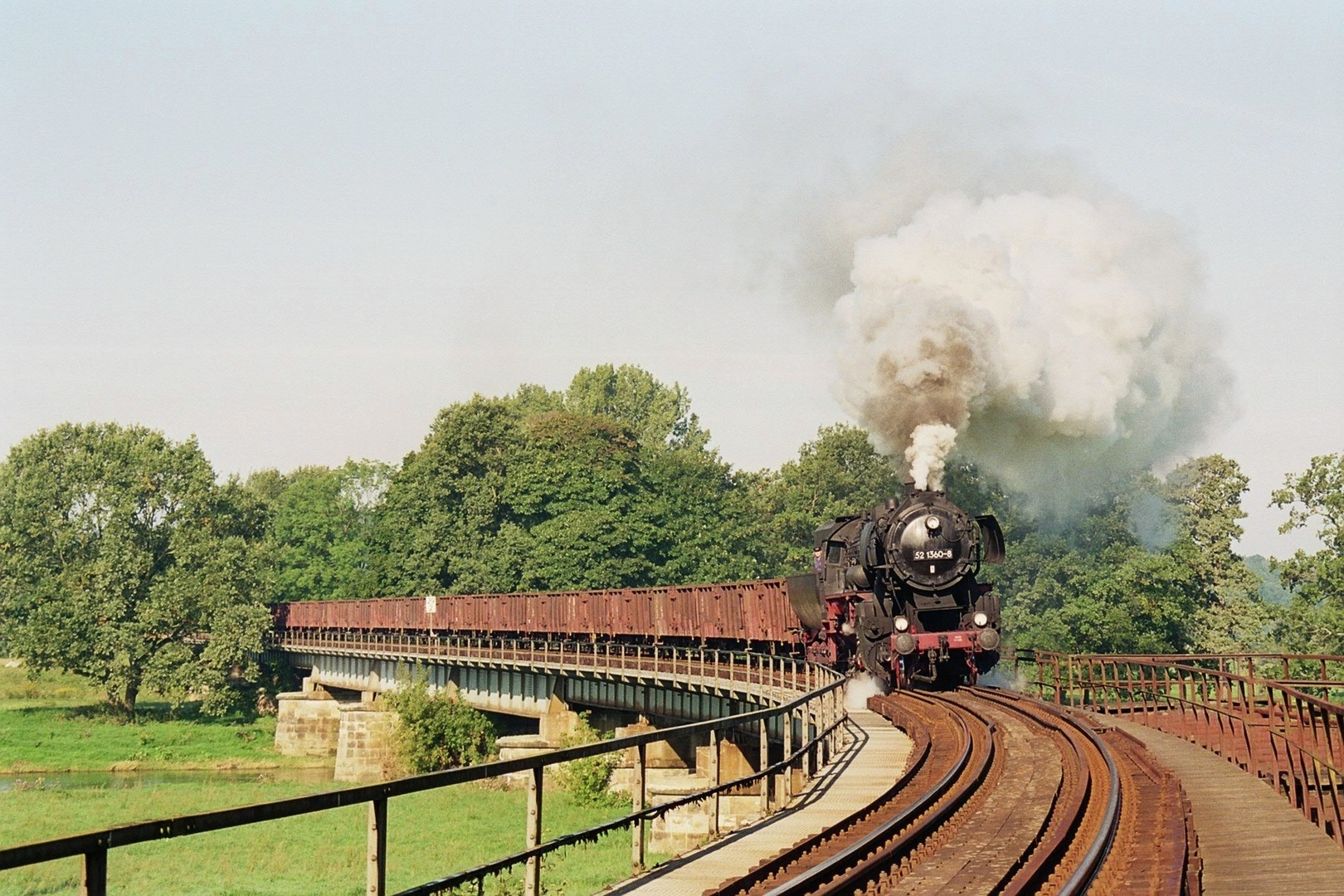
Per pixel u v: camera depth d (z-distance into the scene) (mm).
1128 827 15016
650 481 97938
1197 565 56062
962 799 17078
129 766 63875
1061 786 18688
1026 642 56938
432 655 68188
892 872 13414
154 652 79375
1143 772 19203
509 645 68125
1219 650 56188
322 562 122250
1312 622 49562
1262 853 15289
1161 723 29719
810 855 13727
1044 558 62188
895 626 33344
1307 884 13477
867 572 34594
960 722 25484
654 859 31297
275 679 93125
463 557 95875
